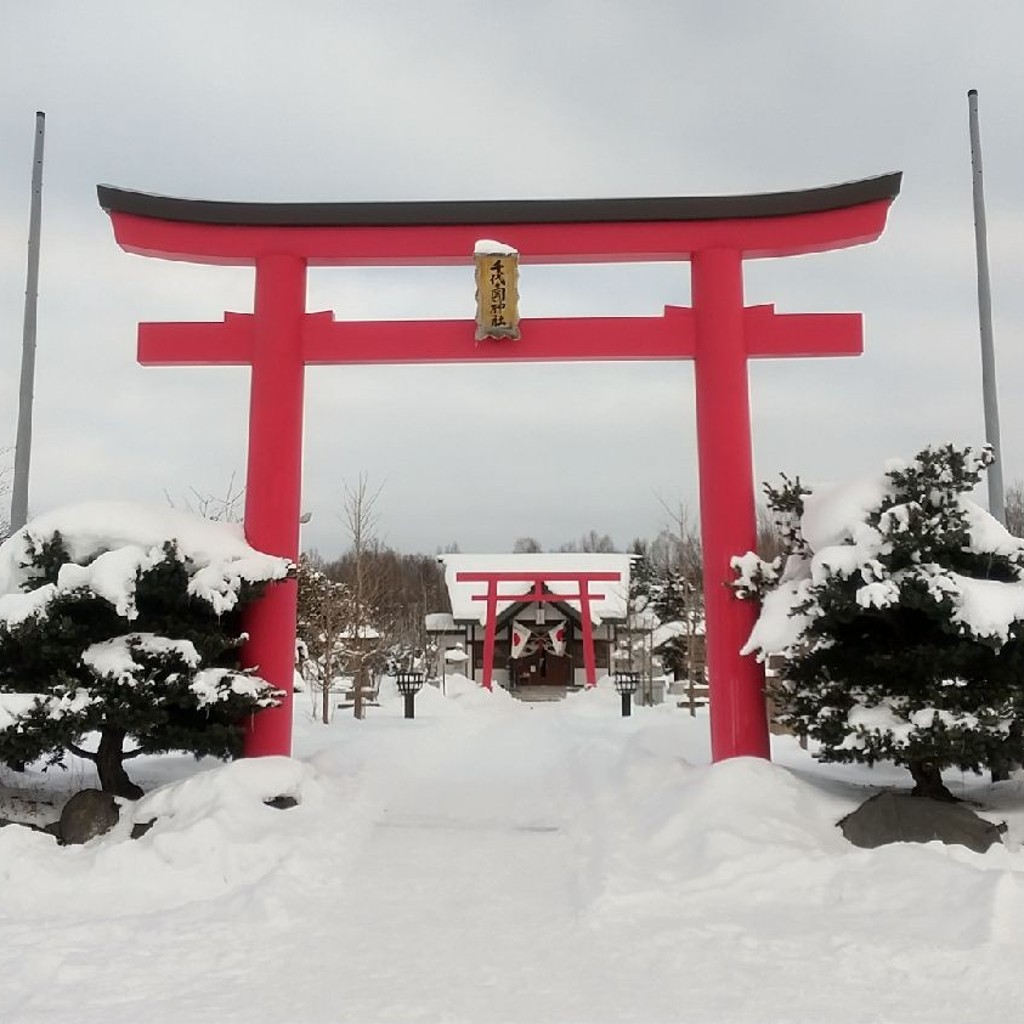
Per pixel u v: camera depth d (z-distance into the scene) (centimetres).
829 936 625
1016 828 844
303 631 2119
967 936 601
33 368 1304
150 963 593
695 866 781
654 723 1819
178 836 803
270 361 1150
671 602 3481
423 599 4534
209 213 1163
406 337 1162
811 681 970
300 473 1162
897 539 880
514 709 3119
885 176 1112
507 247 1138
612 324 1158
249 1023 503
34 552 973
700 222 1159
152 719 918
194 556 1009
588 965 588
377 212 1167
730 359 1132
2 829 841
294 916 687
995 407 1213
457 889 766
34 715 883
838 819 888
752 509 1123
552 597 3656
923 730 842
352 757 1323
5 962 592
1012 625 861
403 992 546
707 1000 531
